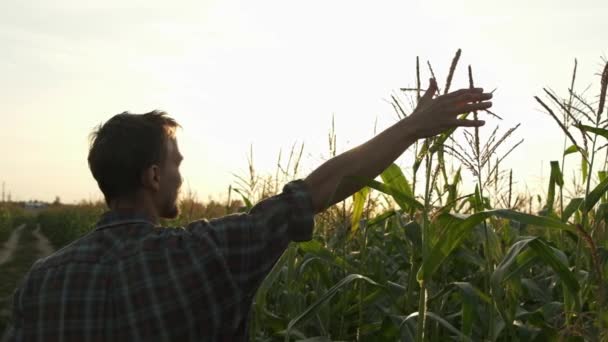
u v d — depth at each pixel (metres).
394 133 2.05
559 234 4.73
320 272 4.26
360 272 4.27
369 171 2.02
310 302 5.09
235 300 1.80
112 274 1.78
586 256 3.55
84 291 1.77
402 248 4.59
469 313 3.24
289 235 1.89
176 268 1.76
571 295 3.28
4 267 19.20
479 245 4.46
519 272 3.14
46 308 1.79
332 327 4.54
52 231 39.41
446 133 2.98
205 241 1.78
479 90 2.06
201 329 1.75
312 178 1.98
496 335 3.17
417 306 3.88
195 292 1.75
